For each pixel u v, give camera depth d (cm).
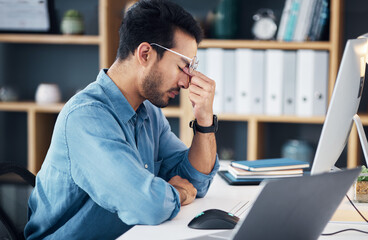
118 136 128
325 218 97
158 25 136
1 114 339
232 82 282
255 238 84
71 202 137
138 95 144
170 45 137
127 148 127
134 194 121
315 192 87
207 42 283
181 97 288
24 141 338
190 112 287
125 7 302
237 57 280
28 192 148
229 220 117
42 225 141
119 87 142
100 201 127
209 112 153
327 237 115
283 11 300
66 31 298
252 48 286
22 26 310
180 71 141
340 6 278
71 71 329
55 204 138
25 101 321
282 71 277
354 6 301
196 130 155
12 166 141
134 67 139
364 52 131
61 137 132
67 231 138
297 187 82
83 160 127
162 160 169
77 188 134
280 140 321
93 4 320
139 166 125
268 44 279
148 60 138
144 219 121
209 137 154
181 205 141
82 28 301
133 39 138
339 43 280
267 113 281
